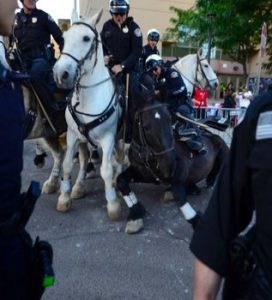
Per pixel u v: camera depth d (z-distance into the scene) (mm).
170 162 4086
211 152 5262
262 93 1263
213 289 1297
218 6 15258
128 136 4816
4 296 1536
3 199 1449
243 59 23031
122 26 5094
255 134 1188
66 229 4484
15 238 1544
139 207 4480
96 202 5328
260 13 13008
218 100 25703
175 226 4629
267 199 1128
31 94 5121
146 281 3469
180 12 22203
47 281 1632
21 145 1517
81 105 4504
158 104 4191
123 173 4535
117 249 4039
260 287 1148
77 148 5297
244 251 1241
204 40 19562
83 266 3691
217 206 1313
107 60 5160
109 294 3260
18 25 5395
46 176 6469
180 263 3793
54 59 5672
